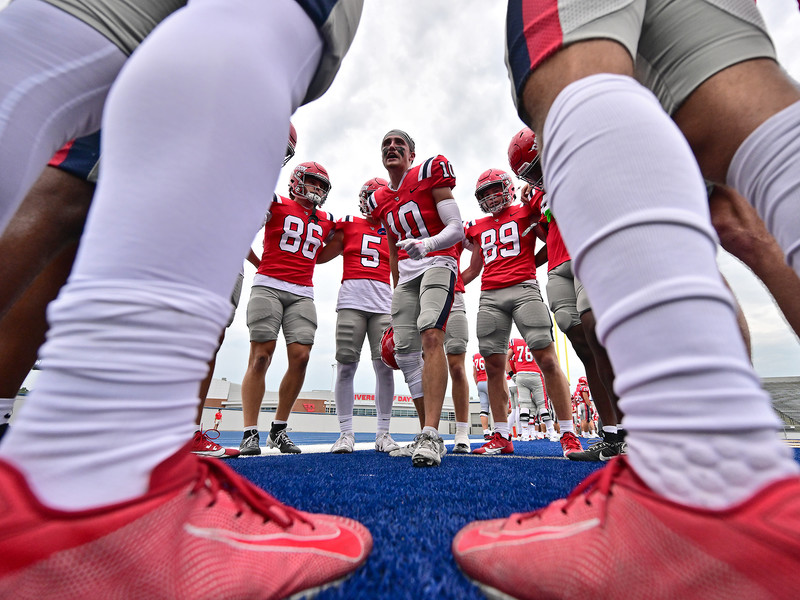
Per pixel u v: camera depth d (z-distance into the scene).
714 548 0.30
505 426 3.27
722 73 0.51
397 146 2.52
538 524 0.47
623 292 0.35
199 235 0.35
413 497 1.04
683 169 0.37
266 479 1.38
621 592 0.34
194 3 0.44
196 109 0.36
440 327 2.19
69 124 0.49
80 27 0.46
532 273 3.14
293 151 2.61
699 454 0.31
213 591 0.34
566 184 0.41
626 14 0.48
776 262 0.96
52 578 0.27
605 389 2.47
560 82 0.47
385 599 0.45
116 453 0.30
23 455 0.29
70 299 0.31
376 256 3.55
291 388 3.20
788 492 0.29
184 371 0.35
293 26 0.47
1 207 0.44
